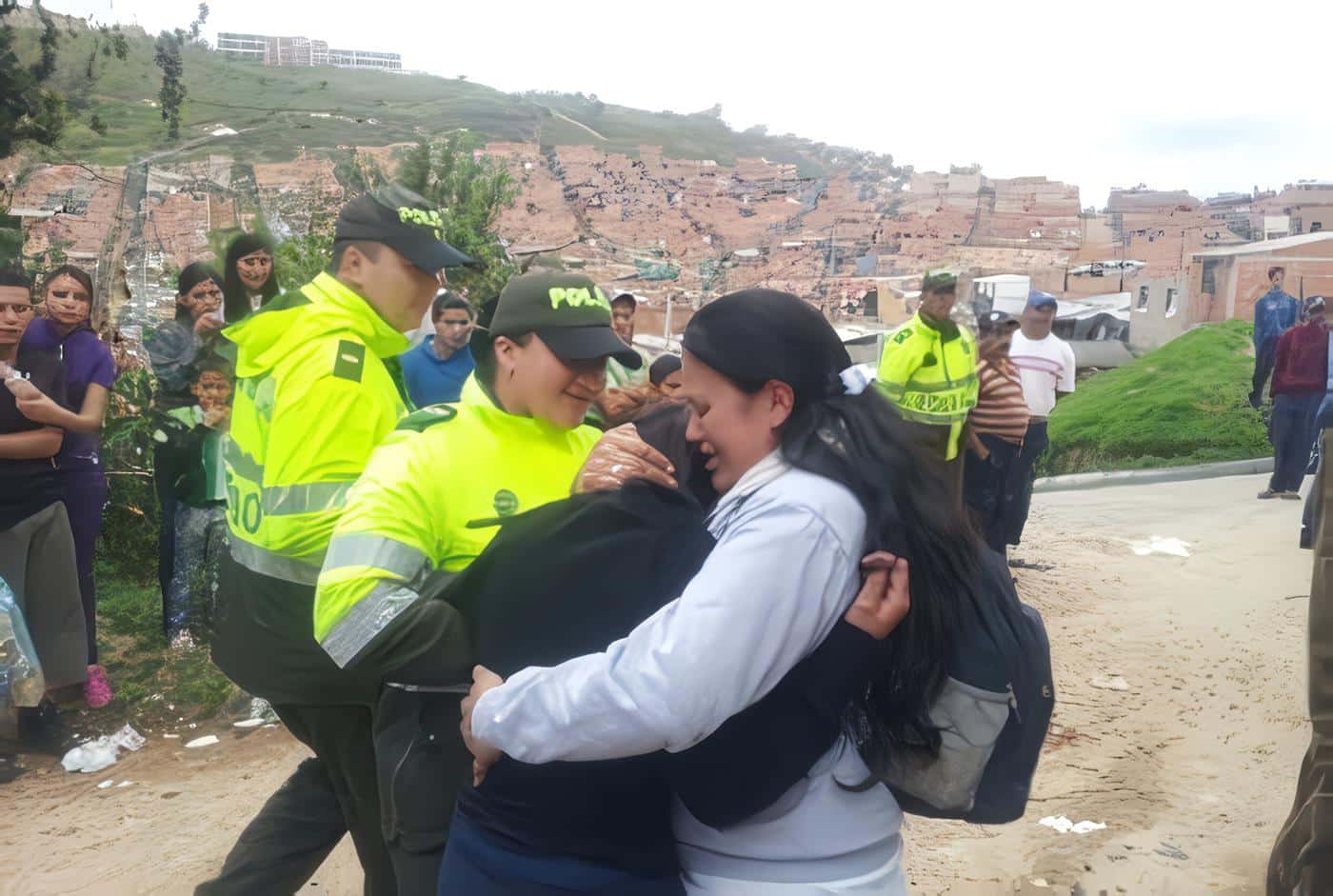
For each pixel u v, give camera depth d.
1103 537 7.84
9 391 4.41
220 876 2.72
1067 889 3.34
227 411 5.15
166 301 6.49
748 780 1.57
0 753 4.39
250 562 2.47
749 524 1.56
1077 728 4.59
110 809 3.98
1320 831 2.50
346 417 2.41
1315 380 8.64
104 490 4.80
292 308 2.47
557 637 1.73
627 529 1.72
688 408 1.71
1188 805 3.92
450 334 4.43
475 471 2.18
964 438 5.27
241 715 4.80
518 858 1.69
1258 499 8.97
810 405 1.63
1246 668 5.25
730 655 1.48
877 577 1.57
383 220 2.47
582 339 2.11
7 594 4.32
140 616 5.71
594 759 1.56
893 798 1.70
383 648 2.04
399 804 2.16
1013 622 1.68
